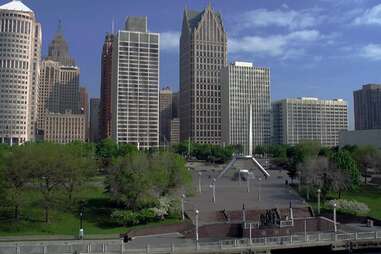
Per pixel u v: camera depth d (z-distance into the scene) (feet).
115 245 220.02
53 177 288.10
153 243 237.04
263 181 511.40
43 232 263.49
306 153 486.38
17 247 209.97
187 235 259.60
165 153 360.07
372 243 247.29
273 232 263.49
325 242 241.14
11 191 274.98
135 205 304.50
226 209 316.40
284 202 348.38
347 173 368.89
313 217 290.56
